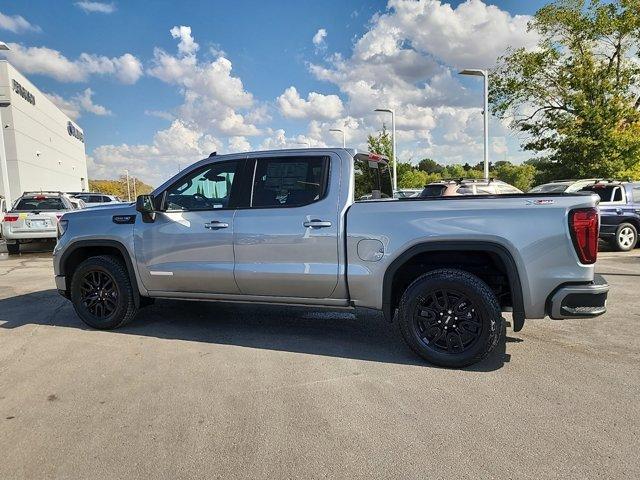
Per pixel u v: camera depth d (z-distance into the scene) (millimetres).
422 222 4184
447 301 4148
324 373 4082
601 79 22406
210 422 3250
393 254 4250
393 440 2998
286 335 5168
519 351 4586
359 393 3680
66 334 5273
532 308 3959
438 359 4168
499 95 24766
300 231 4559
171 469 2729
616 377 3938
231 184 4949
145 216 5176
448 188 13320
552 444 2932
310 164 4676
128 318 5395
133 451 2910
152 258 5152
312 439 3021
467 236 4039
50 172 53688
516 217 3941
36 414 3393
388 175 5652
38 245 16219
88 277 5465
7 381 3973
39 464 2793
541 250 3891
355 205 4457
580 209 3850
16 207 13805
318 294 4613
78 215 5570
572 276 3861
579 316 3861
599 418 3248
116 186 112875
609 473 2637
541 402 3494
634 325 5430
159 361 4398
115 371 4164
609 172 21438
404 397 3602
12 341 5031
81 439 3053
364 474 2660
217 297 5047
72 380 3975
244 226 4766
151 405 3508
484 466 2715
